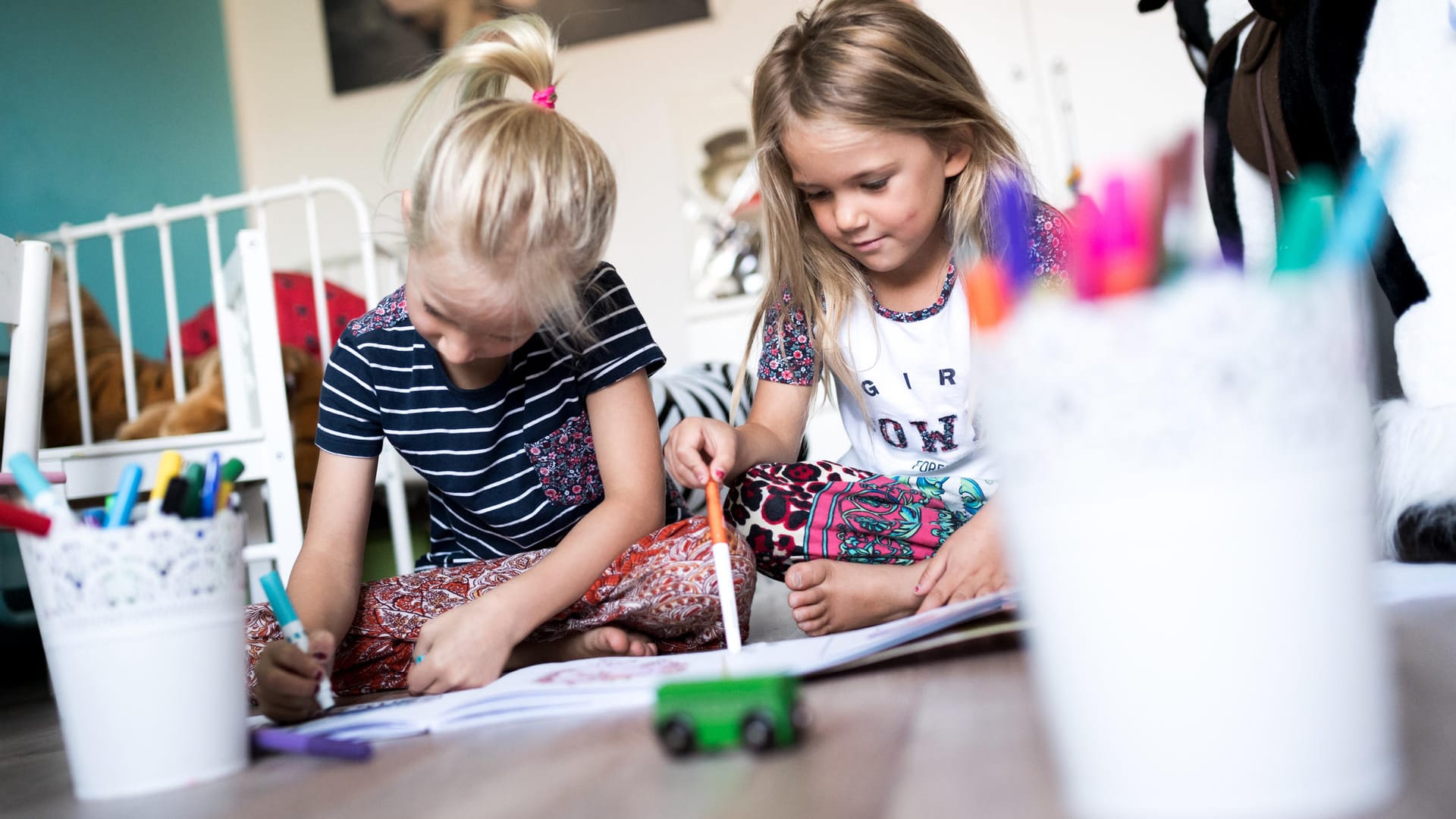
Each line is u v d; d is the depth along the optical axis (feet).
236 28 11.30
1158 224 1.10
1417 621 2.14
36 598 2.00
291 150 11.21
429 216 2.55
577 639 3.02
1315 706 1.08
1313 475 1.09
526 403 3.30
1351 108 3.11
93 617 1.87
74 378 6.34
